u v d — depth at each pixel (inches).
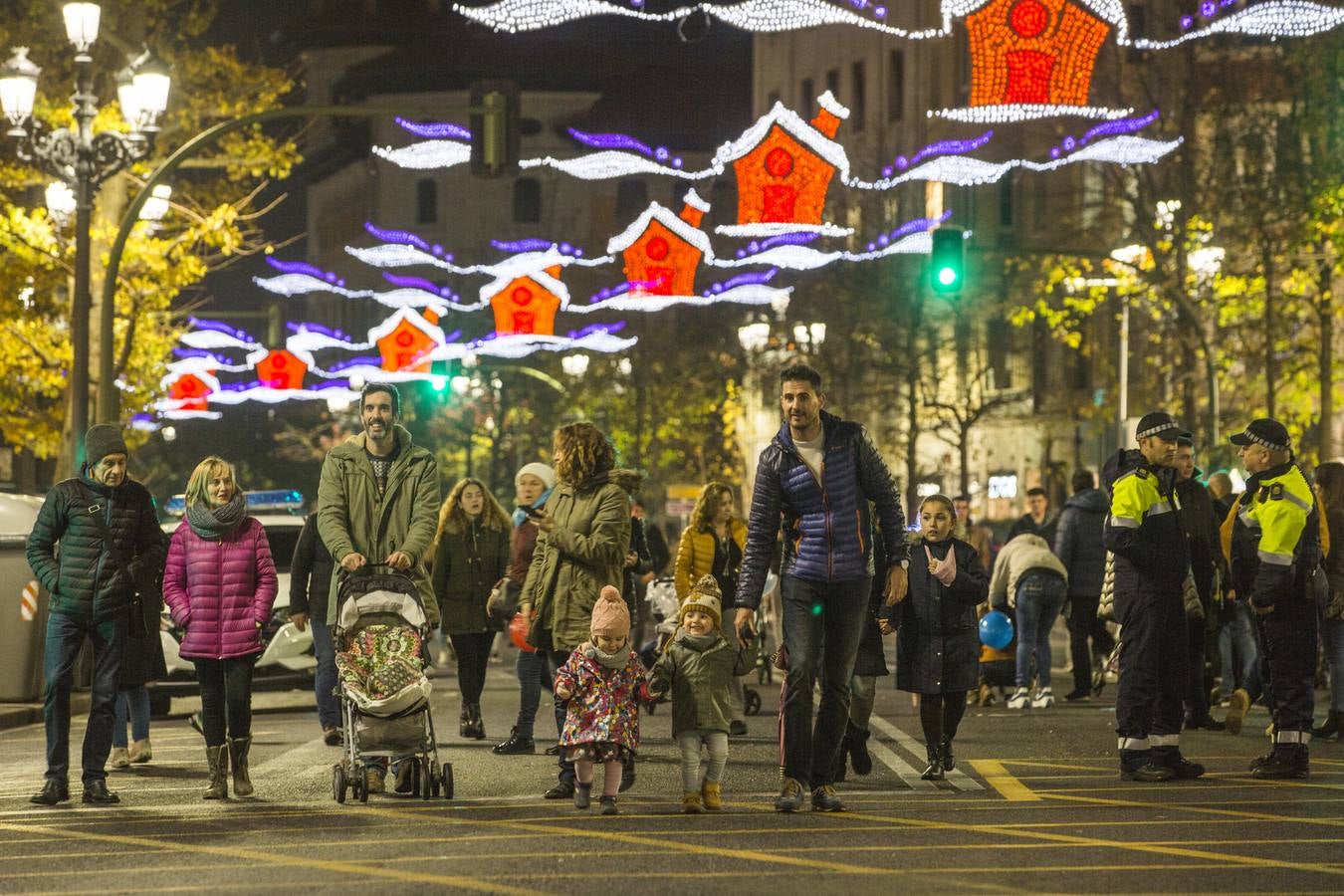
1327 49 3065.9
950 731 1110.4
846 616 965.8
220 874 795.4
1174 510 1105.4
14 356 2866.6
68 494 1073.5
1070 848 837.8
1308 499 1120.2
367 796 1049.5
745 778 1139.3
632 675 979.9
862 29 6520.7
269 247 2893.7
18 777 1219.2
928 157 5940.0
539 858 822.5
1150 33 3823.8
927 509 1109.7
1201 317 3358.8
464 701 1422.2
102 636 1066.7
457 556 1406.3
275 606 1772.9
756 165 2021.4
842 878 765.3
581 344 5344.5
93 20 1995.6
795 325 5339.6
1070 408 5251.0
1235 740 1338.6
